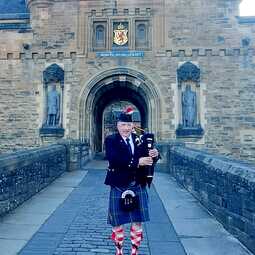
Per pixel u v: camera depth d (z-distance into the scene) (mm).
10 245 5785
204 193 8836
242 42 18328
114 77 18859
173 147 15461
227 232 6656
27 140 18500
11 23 19234
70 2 18922
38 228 6812
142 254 5465
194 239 6223
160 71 18547
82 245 5844
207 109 18172
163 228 6922
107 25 18891
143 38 19000
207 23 18531
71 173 15625
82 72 18750
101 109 25391
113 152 4688
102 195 10398
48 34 18875
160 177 14852
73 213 8086
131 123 4777
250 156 17906
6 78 18812
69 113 18594
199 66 18406
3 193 7676
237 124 18047
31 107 18609
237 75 18250
